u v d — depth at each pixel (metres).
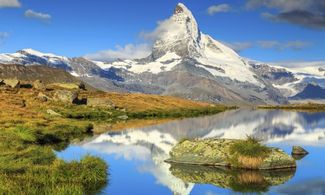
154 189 33.03
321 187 33.75
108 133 75.75
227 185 34.31
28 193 26.05
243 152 40.75
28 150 40.91
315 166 42.53
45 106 117.88
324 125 101.44
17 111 97.88
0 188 26.45
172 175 38.19
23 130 57.97
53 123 78.44
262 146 41.50
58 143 59.62
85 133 74.44
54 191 26.28
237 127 93.44
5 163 35.06
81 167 34.12
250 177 37.12
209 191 32.56
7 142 49.06
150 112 144.25
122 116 122.25
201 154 43.66
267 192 32.28
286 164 40.75
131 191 31.98
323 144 61.78
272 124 104.38
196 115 153.50
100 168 35.09
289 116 149.50
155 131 81.62
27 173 31.77
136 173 38.75
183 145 46.62
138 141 64.94
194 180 36.09
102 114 120.06
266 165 40.06
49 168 33.66
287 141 65.38
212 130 85.19
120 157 48.56
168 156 49.78
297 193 31.70
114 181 35.22
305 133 79.06
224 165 41.53
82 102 143.25
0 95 129.88
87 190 32.00
